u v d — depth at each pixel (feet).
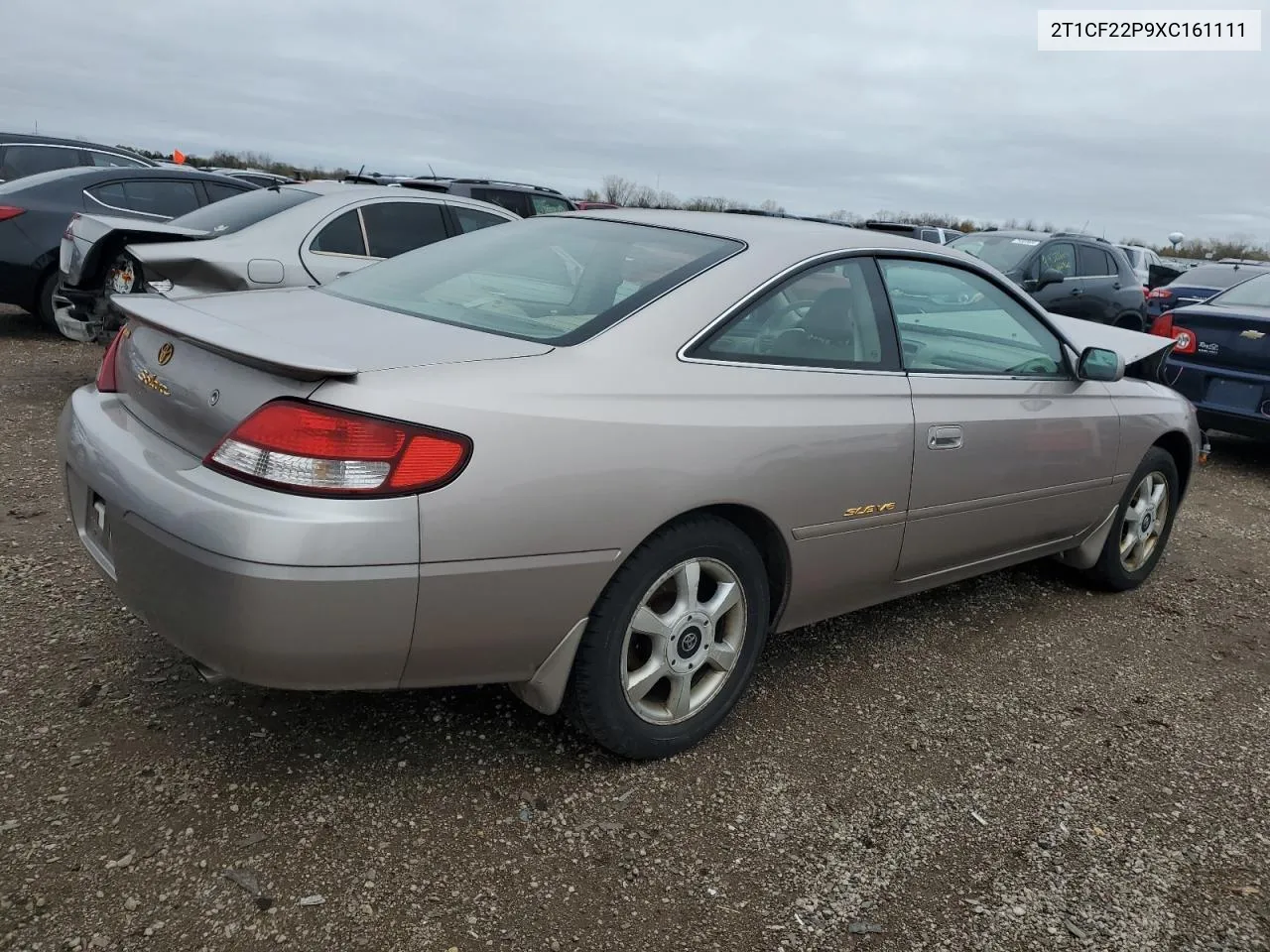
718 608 8.95
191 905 6.67
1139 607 14.12
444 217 22.84
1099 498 13.28
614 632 8.14
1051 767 9.50
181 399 7.73
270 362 6.81
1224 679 11.84
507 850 7.55
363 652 6.97
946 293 11.19
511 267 9.89
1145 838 8.47
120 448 7.84
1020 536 12.26
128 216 27.66
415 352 7.58
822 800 8.59
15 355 24.80
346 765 8.41
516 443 7.26
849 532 9.83
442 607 7.11
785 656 11.41
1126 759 9.77
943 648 12.05
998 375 11.60
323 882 7.02
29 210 26.30
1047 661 11.91
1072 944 7.14
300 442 6.73
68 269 19.92
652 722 8.75
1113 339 15.31
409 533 6.83
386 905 6.86
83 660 9.62
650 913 7.05
